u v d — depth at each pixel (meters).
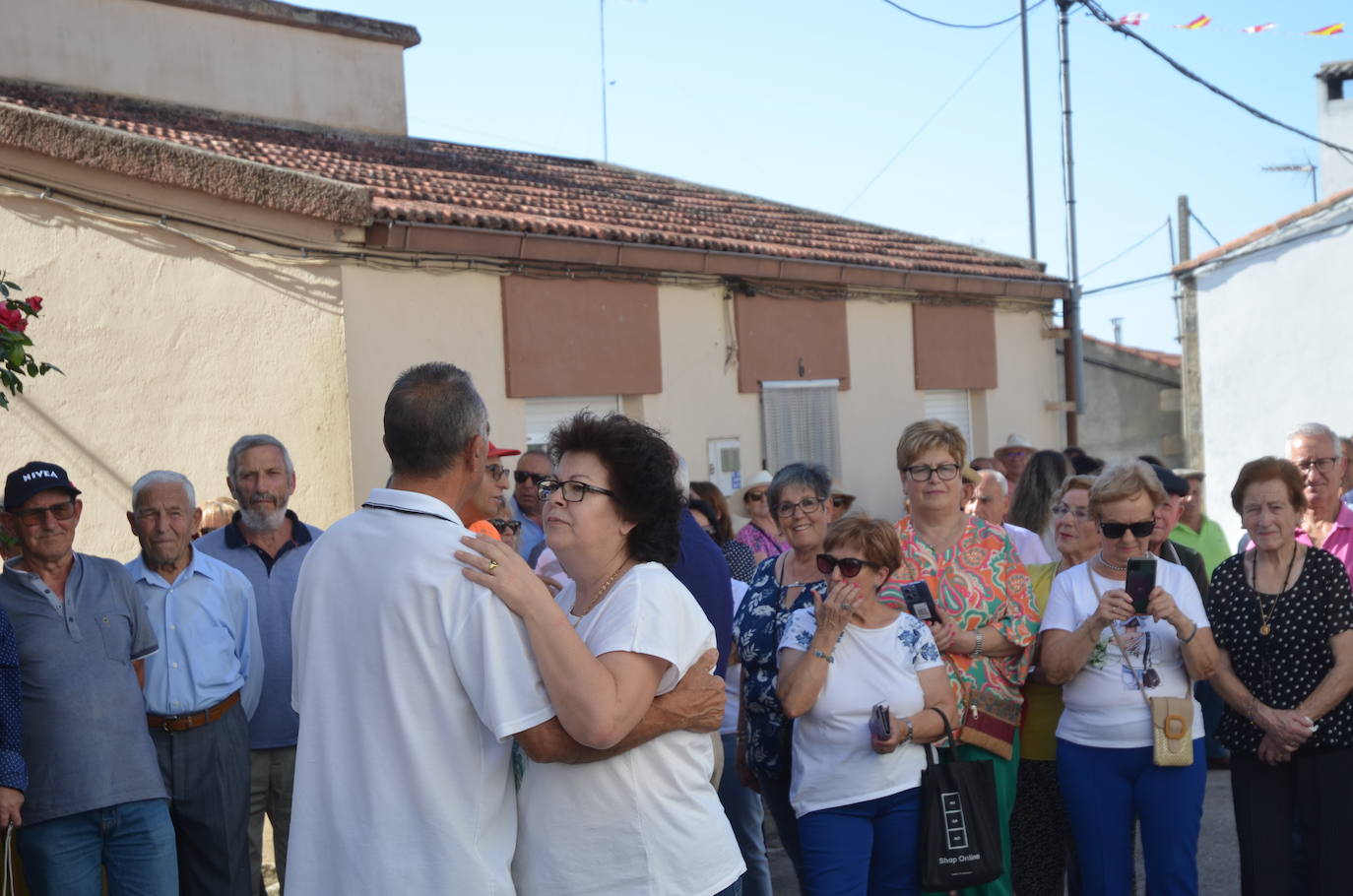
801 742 4.57
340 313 7.27
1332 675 4.75
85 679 4.43
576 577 3.07
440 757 2.68
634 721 2.75
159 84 10.93
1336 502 6.21
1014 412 13.74
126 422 7.25
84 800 4.36
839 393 11.33
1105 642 4.81
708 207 13.23
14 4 10.02
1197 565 5.74
